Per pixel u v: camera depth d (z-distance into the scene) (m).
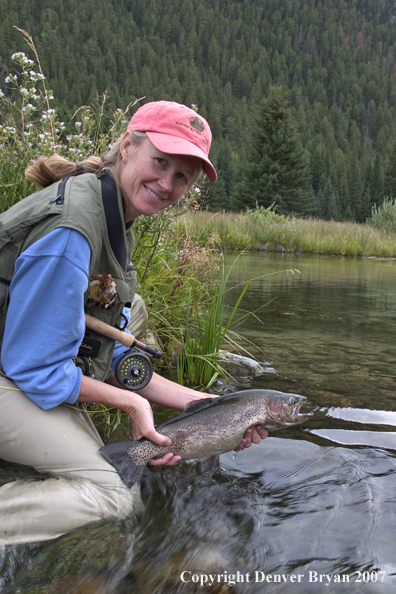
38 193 2.33
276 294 9.29
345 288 10.62
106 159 2.49
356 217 102.25
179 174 2.41
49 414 2.33
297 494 2.48
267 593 1.86
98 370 2.62
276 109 46.78
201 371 4.11
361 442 3.02
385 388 3.99
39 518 2.12
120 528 2.21
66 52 172.12
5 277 2.28
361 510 2.34
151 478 2.62
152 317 4.48
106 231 2.38
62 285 2.18
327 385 4.04
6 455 2.33
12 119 4.09
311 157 99.62
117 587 1.89
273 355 4.92
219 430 2.49
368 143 164.50
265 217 23.47
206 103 173.12
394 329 6.33
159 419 3.23
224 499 2.45
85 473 2.29
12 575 1.94
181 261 5.09
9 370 2.26
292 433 3.13
